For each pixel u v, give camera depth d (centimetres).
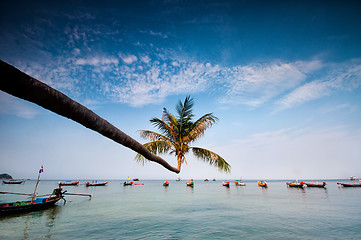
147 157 288
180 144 760
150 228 1490
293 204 2761
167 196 4044
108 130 175
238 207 2508
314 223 1625
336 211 2170
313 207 2466
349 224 1580
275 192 5078
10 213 1752
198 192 5259
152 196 4038
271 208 2416
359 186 6838
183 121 804
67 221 1697
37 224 1567
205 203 2909
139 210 2280
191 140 809
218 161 779
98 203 2856
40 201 2088
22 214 1839
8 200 3139
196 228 1491
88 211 2189
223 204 2802
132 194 4544
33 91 103
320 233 1350
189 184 8356
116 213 2084
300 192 4994
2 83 90
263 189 6462
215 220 1759
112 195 4247
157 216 1938
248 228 1484
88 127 158
